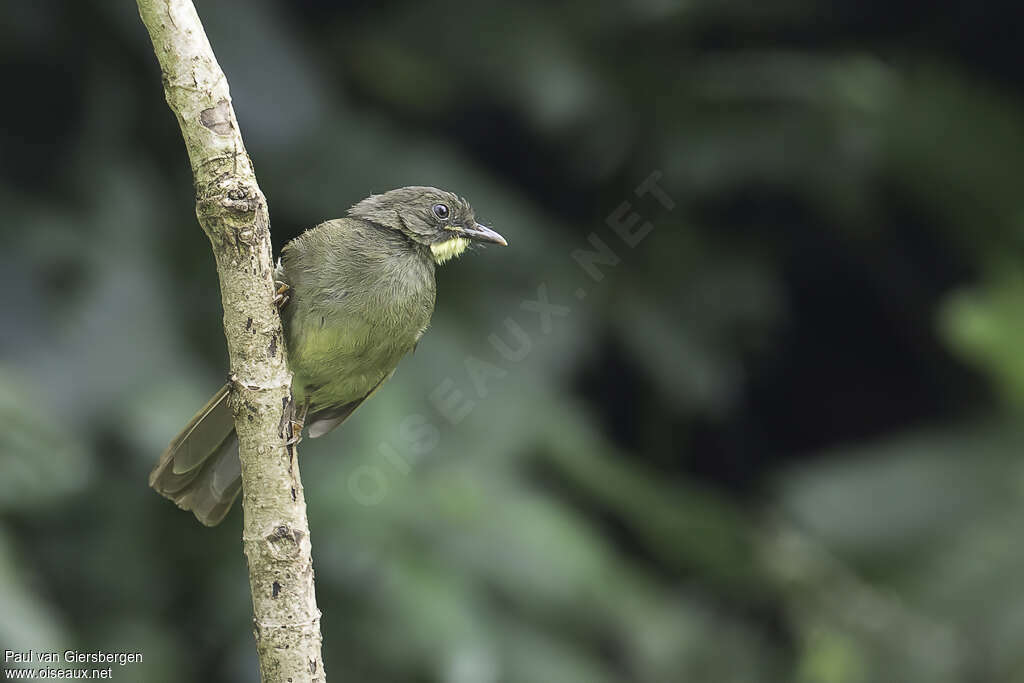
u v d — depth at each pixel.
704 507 11.18
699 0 12.15
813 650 10.78
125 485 9.95
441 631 9.12
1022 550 10.77
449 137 12.62
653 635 10.23
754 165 12.20
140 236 10.23
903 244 13.66
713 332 12.38
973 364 11.80
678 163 12.23
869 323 14.18
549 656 9.70
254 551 5.21
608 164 12.29
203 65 5.00
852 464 11.84
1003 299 11.27
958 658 10.49
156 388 9.52
